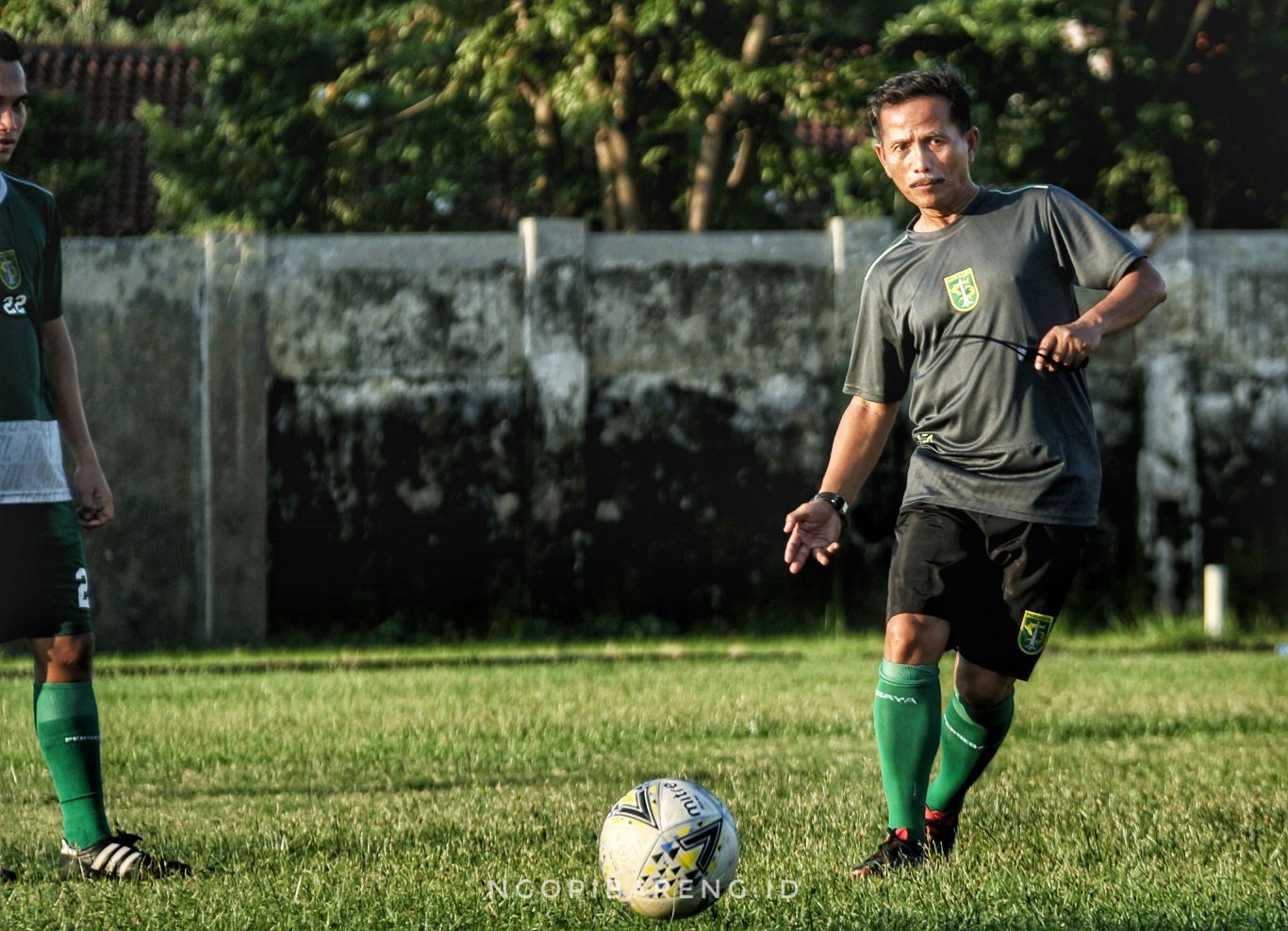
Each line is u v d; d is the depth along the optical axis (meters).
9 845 14.48
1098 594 46.84
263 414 45.50
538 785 17.97
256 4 55.69
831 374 46.50
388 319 45.84
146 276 45.44
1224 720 23.97
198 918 10.95
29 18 52.03
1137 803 16.00
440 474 45.84
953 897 11.21
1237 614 46.50
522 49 49.72
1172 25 58.56
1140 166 53.00
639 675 33.19
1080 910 10.91
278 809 16.22
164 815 16.00
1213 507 46.94
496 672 34.88
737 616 46.25
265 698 28.80
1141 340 47.03
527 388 45.94
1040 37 49.94
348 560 45.75
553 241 45.94
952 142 13.14
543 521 45.81
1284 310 47.06
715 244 46.44
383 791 17.75
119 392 45.34
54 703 13.37
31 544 13.28
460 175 61.31
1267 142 59.22
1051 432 12.91
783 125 57.03
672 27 50.72
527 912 11.02
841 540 45.94
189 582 45.56
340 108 56.38
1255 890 11.59
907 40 52.28
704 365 46.44
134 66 75.56
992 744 13.62
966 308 13.05
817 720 24.22
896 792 12.78
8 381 13.21
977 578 13.03
